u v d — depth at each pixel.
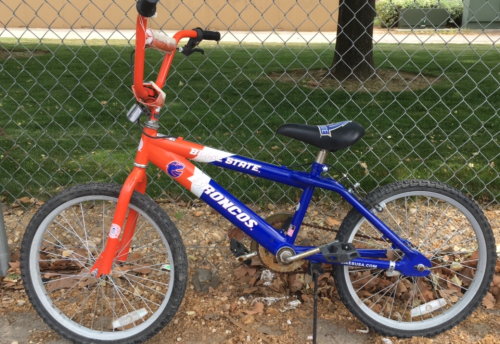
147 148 2.04
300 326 2.29
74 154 4.41
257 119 5.65
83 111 6.06
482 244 2.19
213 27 19.14
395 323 2.23
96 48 11.97
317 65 9.52
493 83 7.70
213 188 2.09
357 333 2.26
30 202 3.45
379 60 10.05
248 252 2.29
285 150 4.51
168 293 2.13
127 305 2.46
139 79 1.82
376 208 2.15
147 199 2.10
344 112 5.98
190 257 2.87
